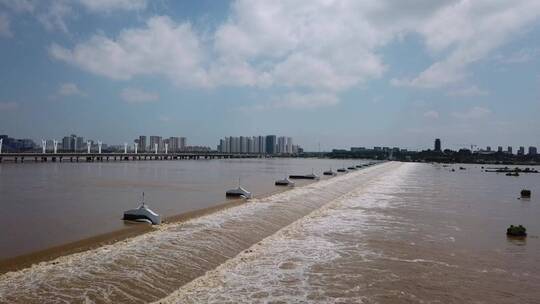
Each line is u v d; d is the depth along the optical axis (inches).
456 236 1316.4
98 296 665.6
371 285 837.8
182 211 1478.8
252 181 3107.8
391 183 3577.8
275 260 981.2
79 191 2092.8
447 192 2792.8
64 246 903.7
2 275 714.2
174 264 847.1
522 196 2623.0
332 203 2059.5
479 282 878.4
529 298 796.0
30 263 782.5
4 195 1862.7
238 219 1315.2
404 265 979.9
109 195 1950.1
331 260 1000.2
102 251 880.9
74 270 757.3
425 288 832.9
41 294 650.2
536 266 1000.2
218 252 981.2
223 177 3545.8
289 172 4603.8
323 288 812.0
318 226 1414.9
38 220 1243.8
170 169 4763.8
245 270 896.9
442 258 1051.3
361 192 2682.1
